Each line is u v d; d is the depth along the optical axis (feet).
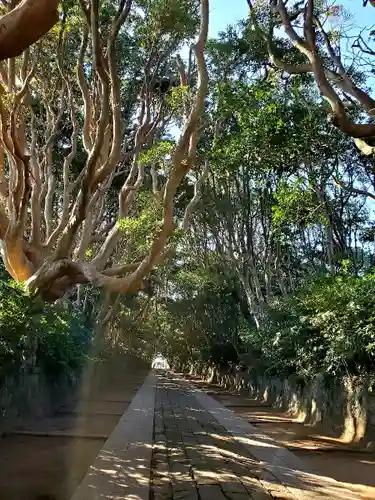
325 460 37.60
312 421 58.08
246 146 45.39
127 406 71.31
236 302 107.65
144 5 52.37
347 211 69.92
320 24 39.22
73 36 60.70
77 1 46.26
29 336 44.78
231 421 59.26
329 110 39.29
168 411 67.21
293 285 84.23
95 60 43.50
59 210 77.56
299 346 57.16
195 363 197.16
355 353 44.50
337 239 66.69
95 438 42.70
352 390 47.16
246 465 34.88
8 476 28.84
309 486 29.32
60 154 74.23
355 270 62.95
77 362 59.72
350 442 45.44
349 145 51.26
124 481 28.96
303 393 64.28
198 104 43.93
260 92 44.45
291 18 40.45
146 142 65.92
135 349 187.93
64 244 48.60
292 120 44.42
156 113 69.21
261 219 80.74
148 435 45.93
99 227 83.97
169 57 63.57
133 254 78.95
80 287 96.94
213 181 82.38
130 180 61.36
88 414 58.80
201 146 65.00
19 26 13.07
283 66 38.52
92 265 50.52
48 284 49.21
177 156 45.44
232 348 119.55
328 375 52.44
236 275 94.58
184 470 32.91
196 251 111.96
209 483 29.60
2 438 39.86
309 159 50.24
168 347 216.54
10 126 43.70
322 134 46.68
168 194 46.98
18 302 38.50
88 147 54.80
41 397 53.11
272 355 66.18
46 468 31.04
